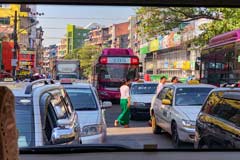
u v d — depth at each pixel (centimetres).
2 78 495
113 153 391
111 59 1606
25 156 374
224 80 1020
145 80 1115
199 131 541
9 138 211
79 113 597
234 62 1014
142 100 916
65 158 371
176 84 845
